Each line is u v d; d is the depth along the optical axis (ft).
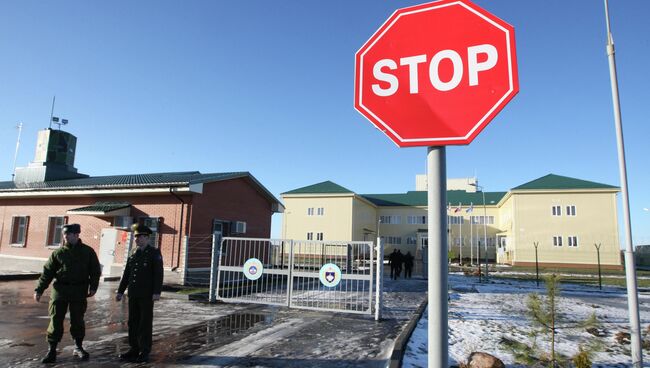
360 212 147.95
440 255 5.86
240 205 58.29
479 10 6.42
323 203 140.77
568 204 122.21
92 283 18.21
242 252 57.93
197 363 17.54
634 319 18.89
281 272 33.14
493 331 25.31
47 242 55.21
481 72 6.28
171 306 32.01
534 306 18.34
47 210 56.13
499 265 132.77
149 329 18.02
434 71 6.52
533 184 128.06
